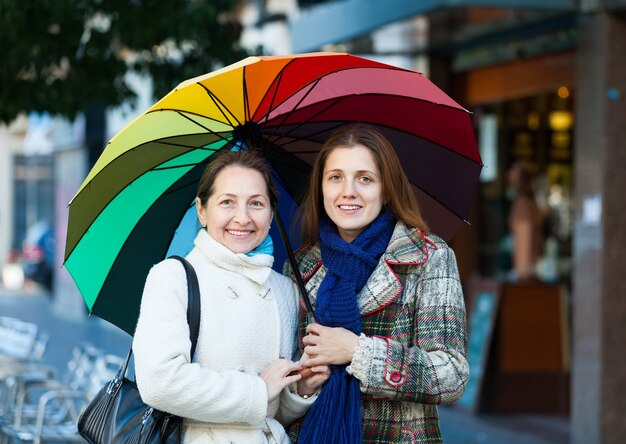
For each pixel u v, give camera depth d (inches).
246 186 132.6
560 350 391.9
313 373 131.7
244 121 145.8
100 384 281.6
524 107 406.6
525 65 384.2
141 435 127.4
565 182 398.9
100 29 306.8
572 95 375.2
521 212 411.8
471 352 400.5
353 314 132.4
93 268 144.1
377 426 133.0
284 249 155.9
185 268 129.4
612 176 304.5
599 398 303.6
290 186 156.2
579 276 312.3
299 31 392.2
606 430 303.6
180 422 129.8
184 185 148.2
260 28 464.4
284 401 133.9
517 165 412.8
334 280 135.3
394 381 127.5
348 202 135.9
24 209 1354.6
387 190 136.8
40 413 271.9
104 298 146.2
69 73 310.5
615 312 304.3
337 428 129.6
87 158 719.7
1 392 362.3
